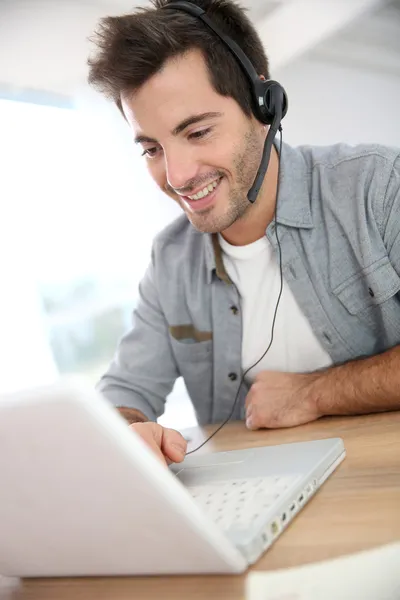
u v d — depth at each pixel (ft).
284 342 4.45
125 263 14.26
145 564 1.81
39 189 13.67
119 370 4.86
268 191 4.25
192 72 3.52
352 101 14.89
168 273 4.85
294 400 3.71
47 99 13.35
